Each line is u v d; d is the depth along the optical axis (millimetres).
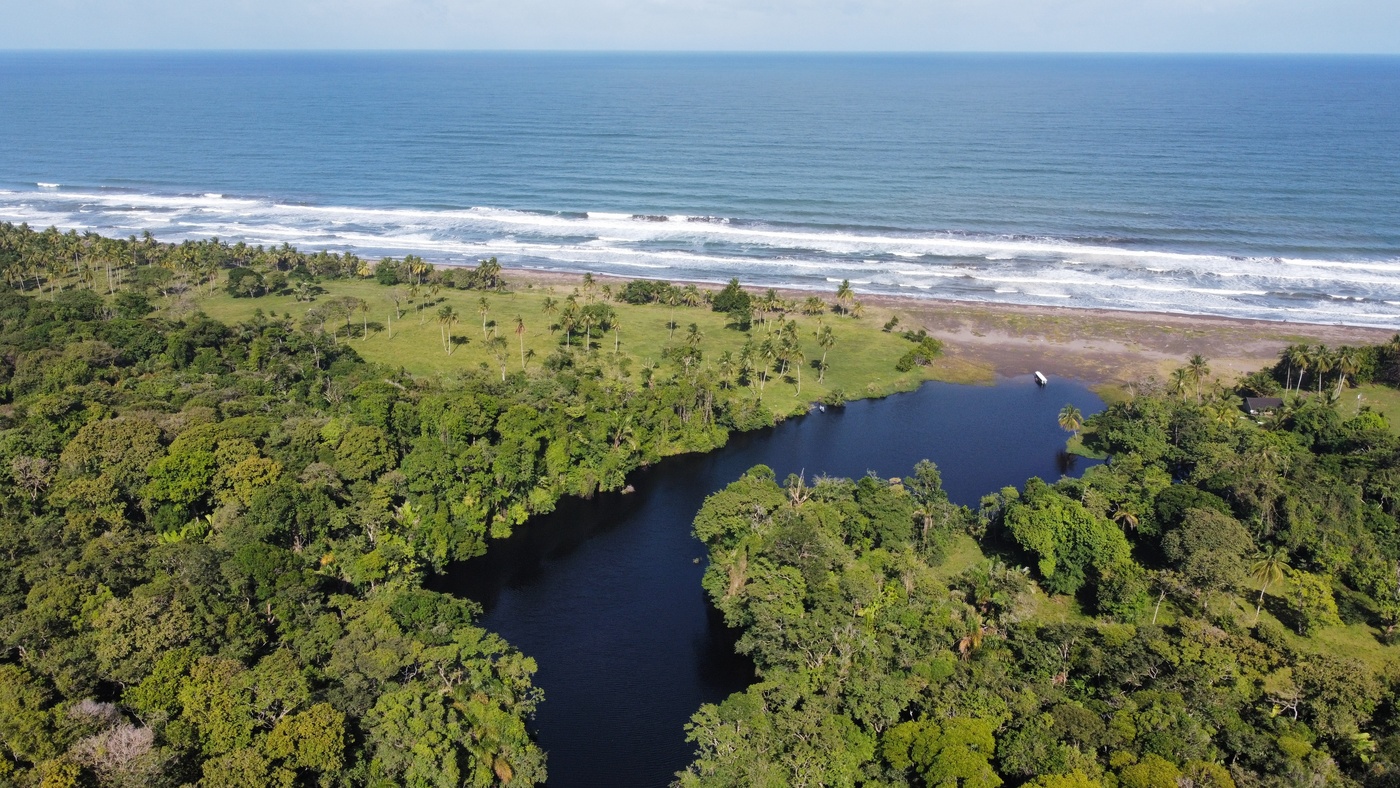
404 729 63562
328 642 74312
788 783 64062
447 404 113812
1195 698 69875
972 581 91188
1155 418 125812
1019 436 136750
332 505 93688
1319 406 127125
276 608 77375
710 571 94375
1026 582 89438
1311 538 93750
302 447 103375
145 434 98250
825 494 104062
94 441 97188
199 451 94625
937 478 108188
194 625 70625
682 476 124562
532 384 133125
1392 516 101125
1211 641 76062
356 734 65188
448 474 102750
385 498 96750
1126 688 74125
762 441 135250
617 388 134625
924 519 99500
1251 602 90250
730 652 89750
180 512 92188
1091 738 65250
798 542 88500
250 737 61969
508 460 106375
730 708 70625
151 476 92750
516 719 70438
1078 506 94500
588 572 102562
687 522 113438
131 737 58969
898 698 70438
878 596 84562
